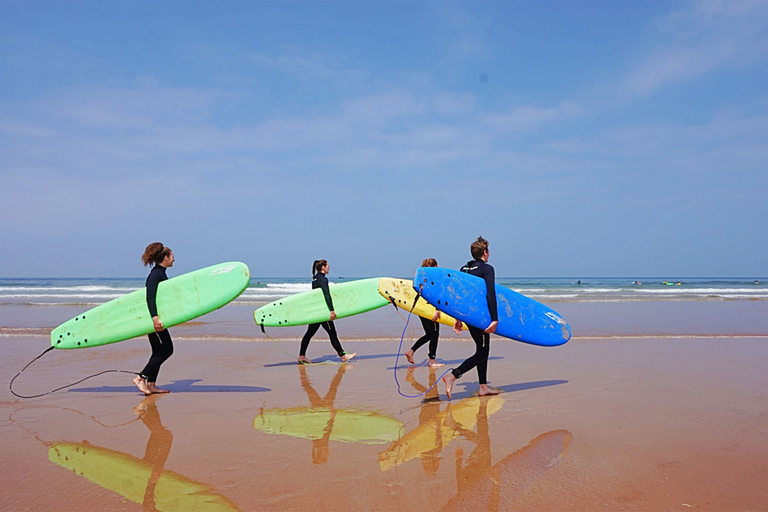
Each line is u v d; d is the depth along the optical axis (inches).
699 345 303.6
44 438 138.0
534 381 209.5
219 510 95.3
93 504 98.2
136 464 118.9
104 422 153.0
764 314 504.1
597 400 177.6
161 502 98.9
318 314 268.1
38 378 217.2
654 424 149.0
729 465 117.5
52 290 1051.9
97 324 199.9
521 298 207.0
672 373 223.6
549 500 99.3
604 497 100.7
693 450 127.2
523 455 123.7
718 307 596.7
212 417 158.6
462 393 190.9
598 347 297.3
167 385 206.2
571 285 1487.5
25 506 97.2
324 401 179.0
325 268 281.4
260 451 127.3
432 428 146.0
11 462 120.3
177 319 195.9
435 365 250.5
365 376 225.3
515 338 201.5
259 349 298.2
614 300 719.7
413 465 117.5
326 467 116.4
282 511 94.8
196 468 116.2
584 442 133.1
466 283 187.5
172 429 145.9
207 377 222.4
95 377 219.5
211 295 198.7
